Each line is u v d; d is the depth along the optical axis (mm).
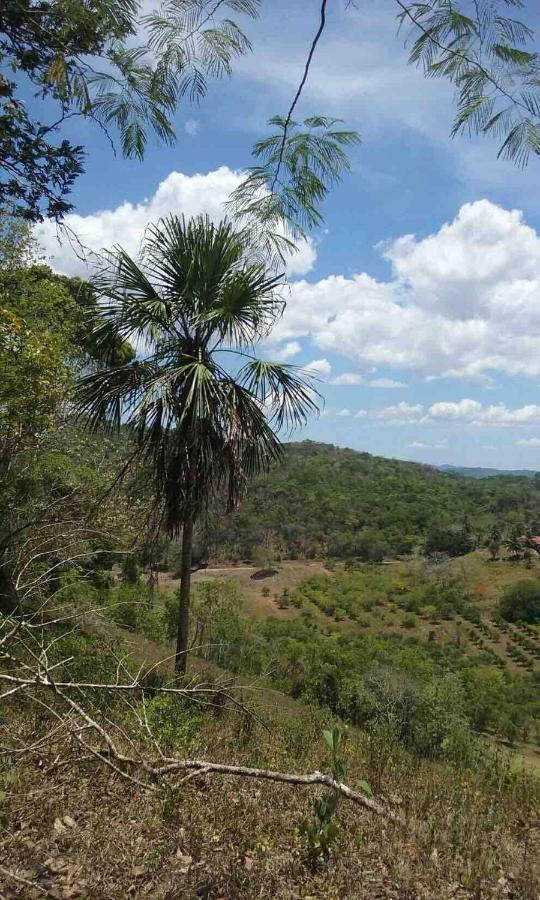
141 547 7395
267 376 6996
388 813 3584
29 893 2311
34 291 9414
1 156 3449
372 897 2605
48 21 2797
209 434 7133
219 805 3508
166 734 4629
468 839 3469
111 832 2947
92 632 5867
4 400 6516
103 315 7305
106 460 9633
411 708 11070
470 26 1827
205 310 7191
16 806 3012
